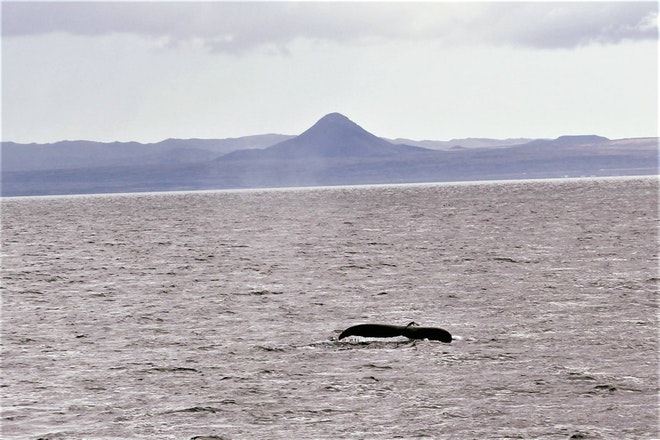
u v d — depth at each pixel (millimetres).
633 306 122375
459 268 181750
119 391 79188
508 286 149625
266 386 79688
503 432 65125
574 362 86688
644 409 69875
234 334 108000
